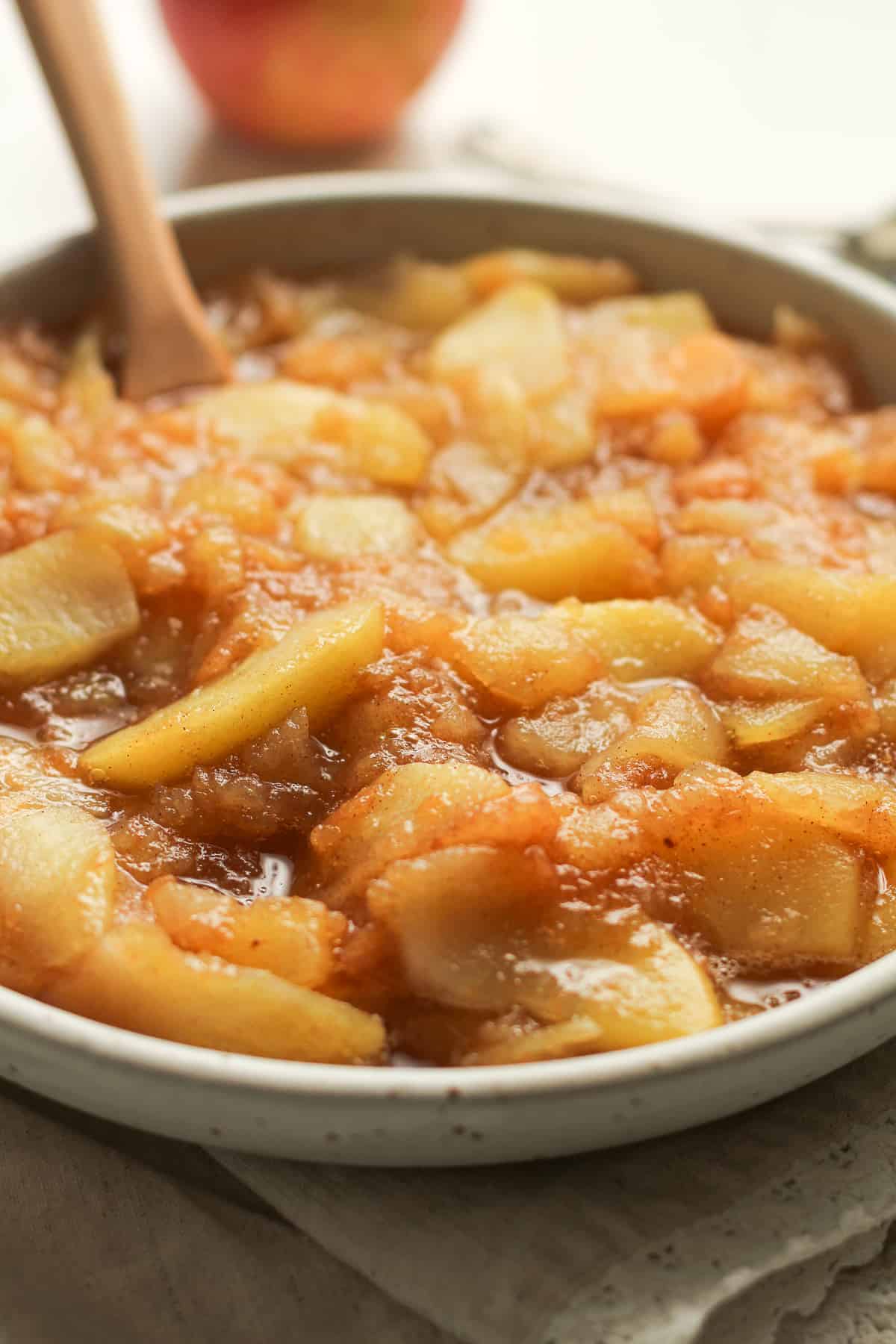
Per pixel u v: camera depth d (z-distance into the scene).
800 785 0.58
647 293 0.73
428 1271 0.54
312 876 0.57
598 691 0.60
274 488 0.65
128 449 0.66
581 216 0.73
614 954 0.55
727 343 0.69
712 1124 0.56
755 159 0.89
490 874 0.55
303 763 0.59
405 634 0.60
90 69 0.68
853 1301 0.56
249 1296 0.56
